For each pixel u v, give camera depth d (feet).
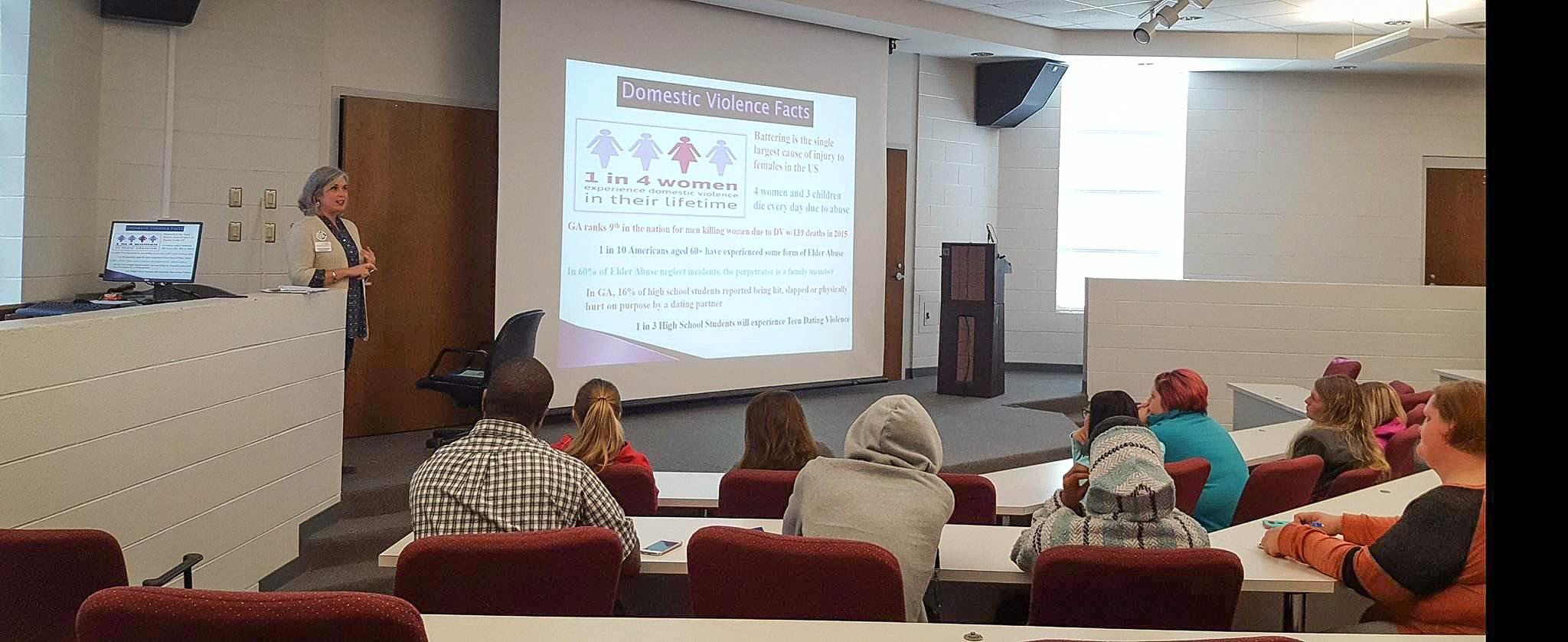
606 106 22.82
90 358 9.36
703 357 24.76
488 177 22.50
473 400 17.76
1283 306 27.30
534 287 21.86
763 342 25.85
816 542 7.23
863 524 7.95
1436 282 32.37
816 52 26.37
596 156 22.72
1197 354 27.61
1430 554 7.34
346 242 15.79
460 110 22.03
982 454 20.12
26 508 8.59
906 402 8.58
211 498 11.47
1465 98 32.01
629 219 23.35
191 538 11.08
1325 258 32.30
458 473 8.17
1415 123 32.12
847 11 25.32
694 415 23.71
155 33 18.39
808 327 26.66
